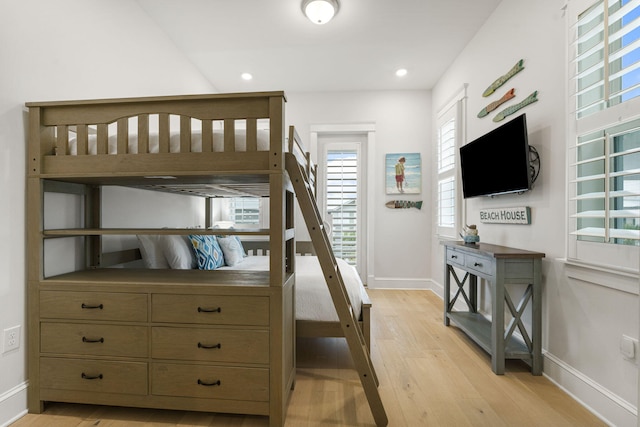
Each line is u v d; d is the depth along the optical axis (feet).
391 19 8.91
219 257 9.29
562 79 6.05
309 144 14.19
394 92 13.98
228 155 5.02
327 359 7.26
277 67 11.78
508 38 7.89
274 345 4.85
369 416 5.12
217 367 4.94
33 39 5.34
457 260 8.64
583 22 5.42
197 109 5.09
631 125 4.66
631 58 4.75
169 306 5.02
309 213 5.25
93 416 5.15
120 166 5.19
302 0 8.07
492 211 8.63
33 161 5.24
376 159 14.08
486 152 8.23
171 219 10.06
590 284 5.32
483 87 9.20
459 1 8.20
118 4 7.41
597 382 5.16
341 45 10.29
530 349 6.50
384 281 14.03
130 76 7.87
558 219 6.17
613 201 4.98
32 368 5.22
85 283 5.17
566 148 5.80
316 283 6.95
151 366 5.05
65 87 5.96
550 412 5.22
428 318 10.07
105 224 7.14
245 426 4.91
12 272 5.07
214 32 9.51
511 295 7.64
